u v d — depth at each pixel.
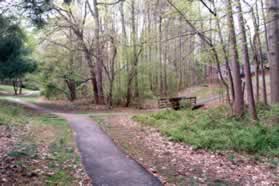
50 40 21.44
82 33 21.30
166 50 29.20
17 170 4.87
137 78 23.55
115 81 23.47
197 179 5.18
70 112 18.30
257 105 12.34
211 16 10.39
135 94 23.78
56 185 4.52
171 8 11.85
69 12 18.95
